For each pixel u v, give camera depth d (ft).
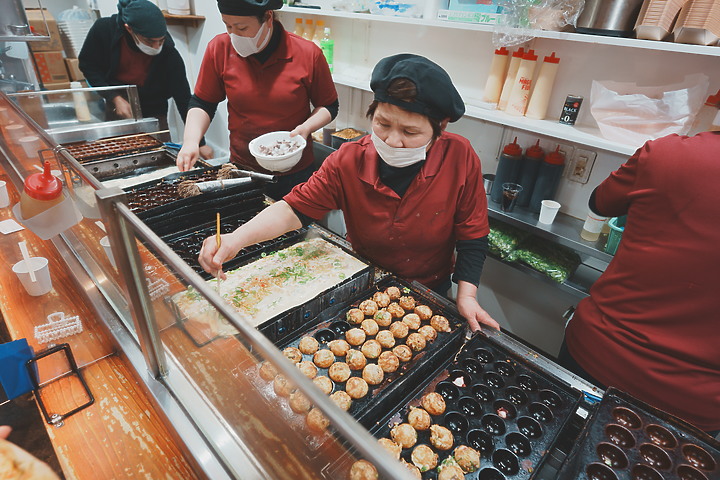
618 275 3.96
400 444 2.70
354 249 4.88
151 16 7.46
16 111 4.41
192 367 2.55
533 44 6.39
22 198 3.24
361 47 8.86
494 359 3.37
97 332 3.49
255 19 5.38
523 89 6.20
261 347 1.73
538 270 6.45
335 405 1.51
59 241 4.31
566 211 6.88
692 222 3.30
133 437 2.65
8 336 3.43
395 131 3.38
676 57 5.23
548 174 6.46
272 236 4.26
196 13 12.16
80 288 3.77
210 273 3.88
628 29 4.87
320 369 3.25
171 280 2.20
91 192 2.66
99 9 11.87
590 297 4.41
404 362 3.34
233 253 3.89
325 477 1.73
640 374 3.80
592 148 6.25
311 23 9.05
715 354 3.45
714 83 5.05
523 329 8.32
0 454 2.41
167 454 2.56
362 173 4.08
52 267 4.32
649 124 5.08
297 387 1.66
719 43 4.41
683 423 2.51
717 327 3.41
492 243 6.75
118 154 6.23
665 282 3.53
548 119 6.34
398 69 3.03
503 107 6.61
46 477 2.38
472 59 7.19
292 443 1.89
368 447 1.36
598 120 5.44
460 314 3.75
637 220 3.72
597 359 4.14
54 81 10.58
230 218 5.13
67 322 3.53
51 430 2.66
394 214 4.19
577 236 6.17
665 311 3.59
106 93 6.68
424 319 3.77
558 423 2.87
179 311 2.36
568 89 6.25
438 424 2.86
